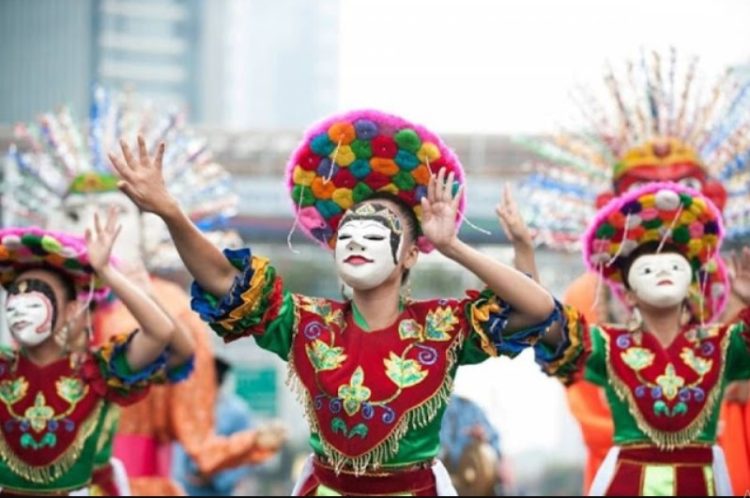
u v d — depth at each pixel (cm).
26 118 12938
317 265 3544
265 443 2031
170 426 2019
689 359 1644
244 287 1310
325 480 1334
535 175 2006
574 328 1571
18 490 1579
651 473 1631
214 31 14975
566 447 3166
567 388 1838
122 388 1595
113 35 13988
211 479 2286
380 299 1353
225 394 2472
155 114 2134
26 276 1606
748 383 1862
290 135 2666
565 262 2694
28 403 1577
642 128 1984
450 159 1386
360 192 1408
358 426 1313
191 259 1305
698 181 1947
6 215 2245
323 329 1345
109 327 1966
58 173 2092
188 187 2075
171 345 1645
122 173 1275
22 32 13000
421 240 1402
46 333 1577
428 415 1321
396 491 1319
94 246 1566
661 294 1631
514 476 2920
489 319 1323
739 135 1978
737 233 1964
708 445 1641
